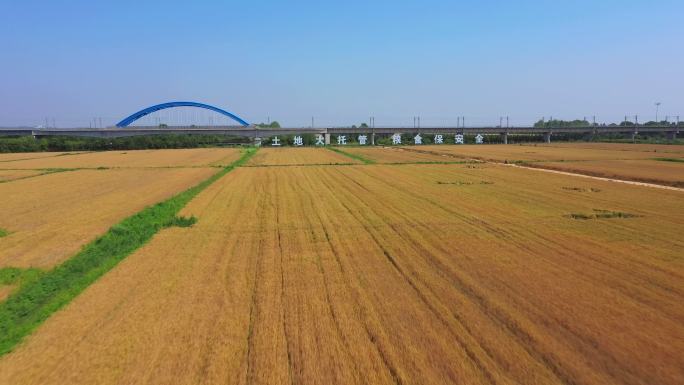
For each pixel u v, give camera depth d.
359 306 15.09
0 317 14.90
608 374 10.95
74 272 19.70
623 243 23.48
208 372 11.09
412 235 25.28
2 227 28.95
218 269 19.36
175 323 13.91
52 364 11.67
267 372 11.05
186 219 30.08
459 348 12.19
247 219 30.42
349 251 22.08
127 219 30.39
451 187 47.16
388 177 57.91
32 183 53.81
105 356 11.99
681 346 12.31
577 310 14.67
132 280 18.00
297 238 24.86
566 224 28.27
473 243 23.47
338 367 11.27
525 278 17.86
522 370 11.08
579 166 68.75
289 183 52.28
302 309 14.90
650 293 16.25
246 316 14.39
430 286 16.95
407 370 11.09
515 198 39.16
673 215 31.30
